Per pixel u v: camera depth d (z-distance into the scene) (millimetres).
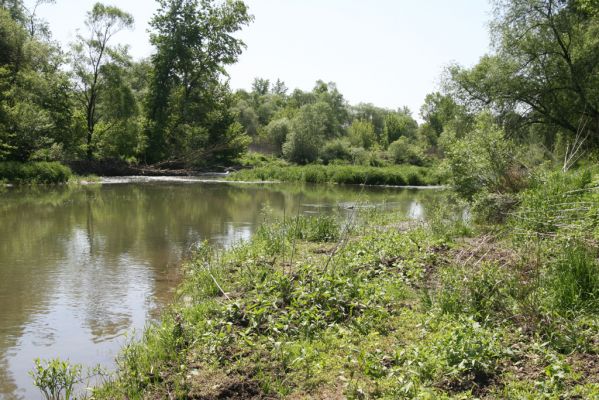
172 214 19844
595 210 10320
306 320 6395
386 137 92812
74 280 9992
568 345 5445
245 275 8977
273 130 72375
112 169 42812
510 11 27328
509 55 27562
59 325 7562
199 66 48406
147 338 6555
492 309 6531
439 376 4965
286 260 10258
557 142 27656
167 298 8867
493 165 16219
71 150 40375
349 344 5855
